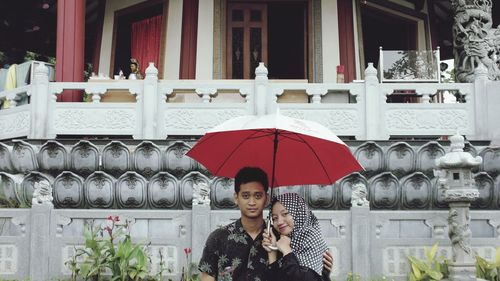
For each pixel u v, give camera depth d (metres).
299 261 4.55
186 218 8.95
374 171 11.02
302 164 5.40
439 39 23.98
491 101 11.98
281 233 4.66
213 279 4.82
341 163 5.25
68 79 12.55
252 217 4.73
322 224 8.98
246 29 16.48
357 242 8.80
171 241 8.85
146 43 17.69
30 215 8.95
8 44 23.67
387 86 12.01
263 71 12.08
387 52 13.51
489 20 14.77
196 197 8.98
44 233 8.87
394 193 9.95
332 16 16.80
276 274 4.62
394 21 18.97
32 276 8.76
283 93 12.22
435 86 12.10
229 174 5.57
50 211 8.93
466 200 8.03
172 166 10.95
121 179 9.88
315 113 11.94
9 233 9.12
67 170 11.00
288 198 4.75
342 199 10.05
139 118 11.90
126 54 18.44
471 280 7.93
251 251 4.72
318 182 5.48
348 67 16.66
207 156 5.48
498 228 9.18
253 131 5.23
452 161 7.99
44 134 11.88
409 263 8.76
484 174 10.16
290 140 5.25
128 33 18.44
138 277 8.27
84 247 8.82
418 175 9.94
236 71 16.33
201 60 16.23
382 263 8.80
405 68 13.43
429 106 11.98
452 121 11.98
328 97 12.35
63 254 8.84
